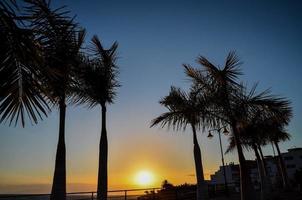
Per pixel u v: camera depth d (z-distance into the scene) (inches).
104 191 321.7
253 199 322.0
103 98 339.6
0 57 107.8
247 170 335.0
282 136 815.1
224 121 356.5
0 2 102.0
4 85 111.7
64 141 277.3
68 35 136.1
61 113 280.5
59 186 260.5
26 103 117.4
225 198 827.4
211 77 346.6
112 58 349.7
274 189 1011.3
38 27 120.3
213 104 352.5
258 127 540.4
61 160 269.1
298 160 2444.6
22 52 106.3
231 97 344.8
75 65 155.1
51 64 129.4
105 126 344.2
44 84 115.8
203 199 373.4
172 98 385.1
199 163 388.2
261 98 342.6
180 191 787.4
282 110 350.3
